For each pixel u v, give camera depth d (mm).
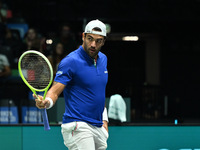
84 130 9234
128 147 13062
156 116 19922
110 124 13023
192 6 24266
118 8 24625
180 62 26672
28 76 11000
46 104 8766
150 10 24578
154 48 27562
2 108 16906
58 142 13039
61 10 24609
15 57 21531
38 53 9023
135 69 28203
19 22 23531
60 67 9188
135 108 19891
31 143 13078
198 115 26156
